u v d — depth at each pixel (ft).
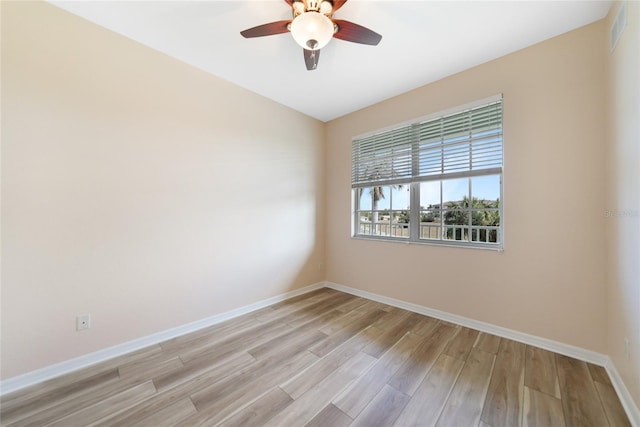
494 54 7.24
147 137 6.96
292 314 9.09
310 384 5.35
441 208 8.87
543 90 6.65
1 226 5.06
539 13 5.72
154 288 7.09
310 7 5.07
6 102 5.10
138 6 5.61
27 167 5.32
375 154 10.69
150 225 7.02
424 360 6.20
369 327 8.01
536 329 6.79
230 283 8.79
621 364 5.00
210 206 8.28
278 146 10.42
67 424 4.34
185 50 7.16
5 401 4.84
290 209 10.88
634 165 4.46
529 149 6.88
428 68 7.97
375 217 10.93
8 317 5.13
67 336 5.77
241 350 6.69
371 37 5.64
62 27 5.69
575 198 6.24
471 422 4.37
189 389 5.20
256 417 4.48
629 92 4.64
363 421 4.39
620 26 5.00
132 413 4.57
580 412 4.55
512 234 7.16
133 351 6.64
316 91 9.51
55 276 5.63
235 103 8.94
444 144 8.60
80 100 5.93
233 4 5.60
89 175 6.06
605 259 5.86
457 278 8.24
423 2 5.48
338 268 12.09
